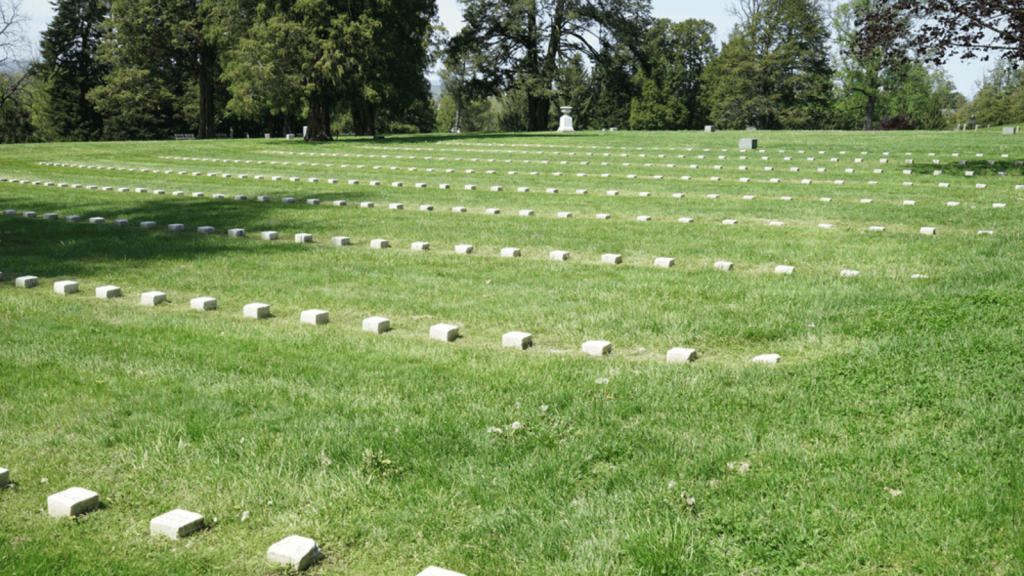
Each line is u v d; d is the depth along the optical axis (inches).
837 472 162.6
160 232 534.0
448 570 132.7
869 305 299.9
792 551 135.1
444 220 560.1
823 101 2797.7
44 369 245.9
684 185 761.6
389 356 254.2
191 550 143.3
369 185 836.0
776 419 193.5
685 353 250.5
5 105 2721.5
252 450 182.9
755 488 157.6
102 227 557.9
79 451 186.9
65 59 2728.8
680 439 183.0
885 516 143.4
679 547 136.4
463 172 956.0
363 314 317.1
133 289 369.4
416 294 344.5
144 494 164.7
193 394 221.5
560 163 1026.7
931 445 173.6
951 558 129.9
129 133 2687.0
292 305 332.2
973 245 404.8
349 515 154.0
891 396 203.8
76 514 157.2
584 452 177.0
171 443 187.6
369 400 213.2
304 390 222.4
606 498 157.0
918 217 518.3
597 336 279.1
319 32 1609.3
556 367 240.5
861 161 940.0
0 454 186.1
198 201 705.0
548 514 152.4
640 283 353.4
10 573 134.0
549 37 2288.4
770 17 2677.2
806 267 385.4
